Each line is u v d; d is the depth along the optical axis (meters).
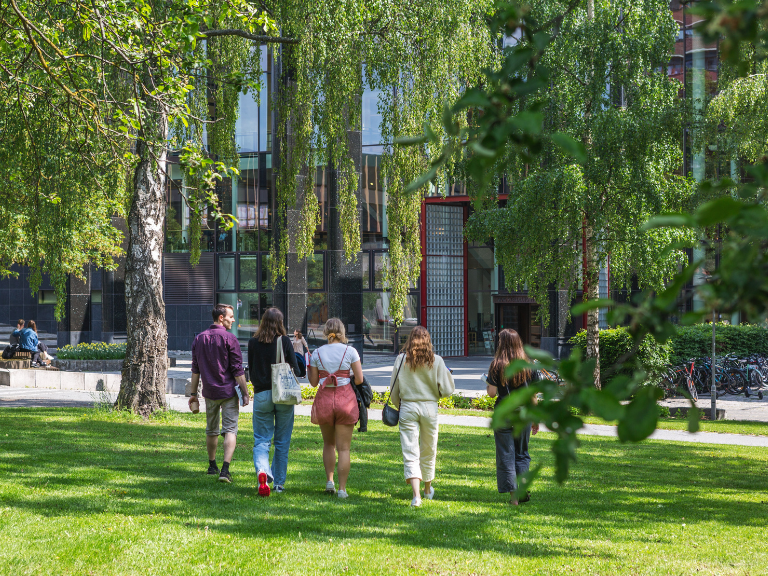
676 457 11.48
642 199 17.41
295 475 8.59
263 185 35.34
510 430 7.54
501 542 5.91
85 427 12.10
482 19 14.03
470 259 37.97
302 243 14.26
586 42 18.00
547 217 18.31
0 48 9.03
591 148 18.08
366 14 13.32
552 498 7.88
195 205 9.57
